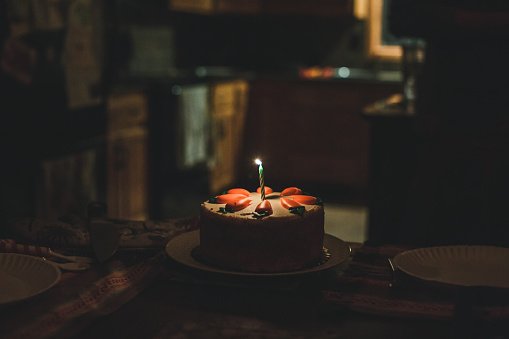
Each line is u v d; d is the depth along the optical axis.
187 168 4.55
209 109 4.85
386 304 0.93
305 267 1.00
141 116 4.02
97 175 3.61
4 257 1.01
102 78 3.60
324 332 0.84
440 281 0.91
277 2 5.75
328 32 5.95
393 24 2.10
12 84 2.98
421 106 2.22
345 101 5.38
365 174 5.41
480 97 1.84
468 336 0.83
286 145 5.57
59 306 0.89
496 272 1.00
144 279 1.00
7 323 0.84
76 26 3.35
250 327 0.85
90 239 1.11
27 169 3.08
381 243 1.22
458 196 1.90
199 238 1.14
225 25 6.18
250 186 1.17
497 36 1.79
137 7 4.87
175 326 0.85
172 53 5.46
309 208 1.03
